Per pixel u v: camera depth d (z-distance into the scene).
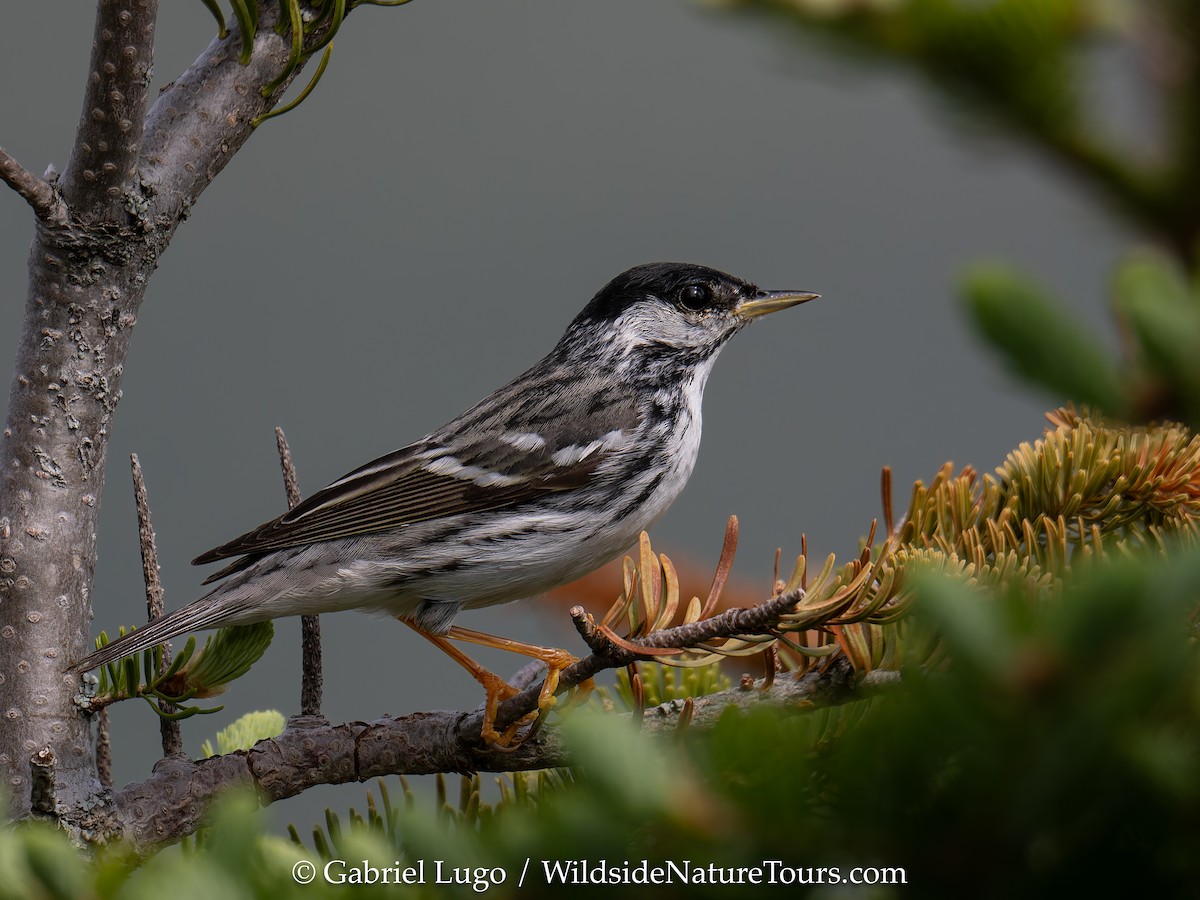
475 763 4.22
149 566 4.22
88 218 4.21
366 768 4.22
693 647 3.85
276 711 4.23
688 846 1.84
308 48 4.23
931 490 4.23
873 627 4.12
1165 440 4.23
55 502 4.22
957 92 1.49
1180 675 1.48
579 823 1.85
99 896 1.83
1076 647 1.44
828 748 2.38
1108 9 1.39
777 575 4.21
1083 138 1.47
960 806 1.78
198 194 4.22
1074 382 1.43
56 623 4.21
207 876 1.83
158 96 4.22
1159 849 1.79
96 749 4.23
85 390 4.22
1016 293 1.43
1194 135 1.43
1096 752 1.52
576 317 4.33
